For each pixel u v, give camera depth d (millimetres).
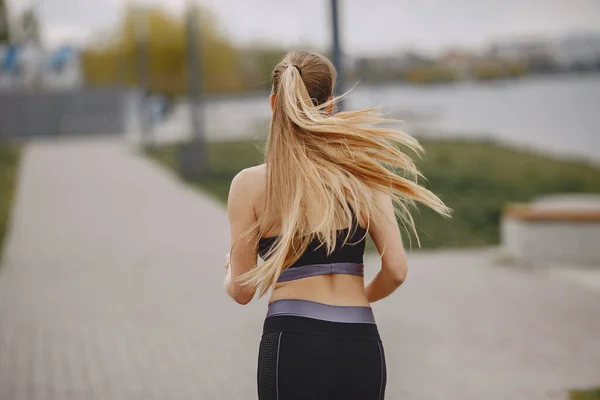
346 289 2947
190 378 6648
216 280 11094
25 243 14445
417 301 9633
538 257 12125
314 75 3076
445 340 7789
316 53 3154
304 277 2932
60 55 66062
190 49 27000
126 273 11633
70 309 9383
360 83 3084
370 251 13227
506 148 40094
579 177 25469
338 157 2947
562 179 24797
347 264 2967
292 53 3160
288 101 2959
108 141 53188
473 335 7969
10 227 16438
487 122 67125
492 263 12234
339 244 2957
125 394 6230
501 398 6000
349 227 2922
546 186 23000
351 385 2846
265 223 2990
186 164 26812
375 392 2889
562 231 12016
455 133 53719
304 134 2959
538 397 6012
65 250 13641
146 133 50344
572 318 8648
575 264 11984
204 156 26938
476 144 42906
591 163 31344
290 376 2814
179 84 85625
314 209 2896
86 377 6723
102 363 7148
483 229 15711
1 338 8086
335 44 10742
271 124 3021
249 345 7719
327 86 3102
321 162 2945
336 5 10695
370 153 2996
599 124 60625
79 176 27797
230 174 27453
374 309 9234
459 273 11469
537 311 9008
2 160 35250
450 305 9383
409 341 7785
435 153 35906
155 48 84938
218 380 6578
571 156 35156
